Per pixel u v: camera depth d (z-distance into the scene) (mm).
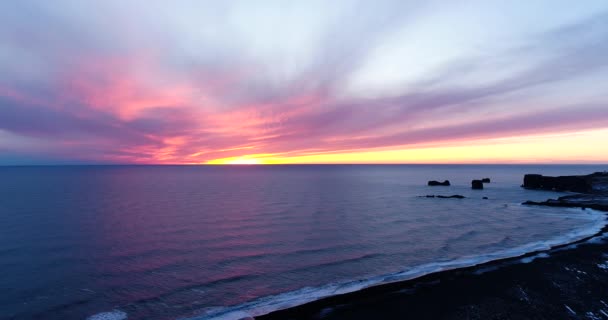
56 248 33375
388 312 18453
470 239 36406
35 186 112625
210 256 30609
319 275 25344
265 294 21781
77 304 20719
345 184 128250
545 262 26688
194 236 38750
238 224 46188
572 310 18859
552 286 21984
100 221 48188
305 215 53969
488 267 25656
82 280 24641
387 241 35844
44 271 26562
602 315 18391
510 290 21297
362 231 41219
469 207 62844
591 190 84750
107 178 173125
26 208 60562
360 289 21609
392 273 25344
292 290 22359
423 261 28406
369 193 91562
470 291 21203
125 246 34156
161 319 18625
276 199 77438
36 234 39438
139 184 127000
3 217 51188
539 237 36875
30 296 21906
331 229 42594
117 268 27281
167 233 40375
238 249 33000
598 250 29906
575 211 55344
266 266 27656
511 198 77812
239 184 129625
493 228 42375
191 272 26312
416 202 71062
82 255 30984
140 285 23625
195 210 59688
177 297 21562
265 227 44031
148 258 30062
